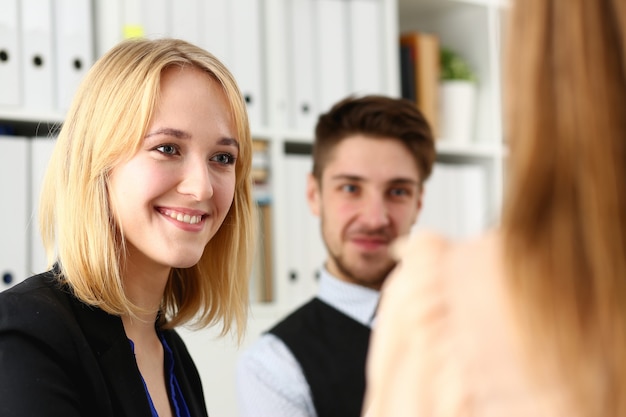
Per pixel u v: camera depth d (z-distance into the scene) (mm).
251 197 1235
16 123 2305
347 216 1650
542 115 507
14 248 2166
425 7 3195
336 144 1676
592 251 483
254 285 2555
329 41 2764
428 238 627
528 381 527
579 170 490
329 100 2756
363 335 1609
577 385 503
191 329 1270
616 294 477
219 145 1120
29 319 975
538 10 514
